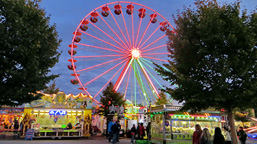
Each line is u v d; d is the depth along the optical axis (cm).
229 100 991
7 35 895
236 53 973
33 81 1012
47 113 2505
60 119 2528
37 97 1107
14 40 927
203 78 1027
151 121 2022
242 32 962
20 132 2416
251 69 956
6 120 3225
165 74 1185
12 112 3102
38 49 1022
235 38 915
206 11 1081
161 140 1694
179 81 1055
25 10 991
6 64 922
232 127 998
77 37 3409
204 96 984
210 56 1025
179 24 1162
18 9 977
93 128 3250
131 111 3566
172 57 1227
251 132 2892
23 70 923
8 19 951
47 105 2512
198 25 1024
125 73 3531
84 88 3200
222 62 935
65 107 2555
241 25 959
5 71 884
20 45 912
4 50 919
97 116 3944
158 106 1820
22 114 3161
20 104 1050
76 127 2480
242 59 952
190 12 1160
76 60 3334
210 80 1014
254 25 991
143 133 1873
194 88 1020
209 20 1014
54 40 1140
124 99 3306
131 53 3569
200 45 1049
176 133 1712
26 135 2177
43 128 2383
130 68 3675
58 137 2308
